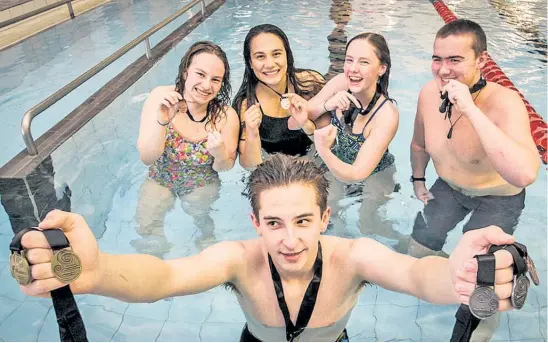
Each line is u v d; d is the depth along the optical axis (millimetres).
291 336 1448
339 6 6125
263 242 1426
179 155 2283
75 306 1054
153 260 1261
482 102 2004
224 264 1368
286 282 1372
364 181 2330
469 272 968
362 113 2273
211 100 2301
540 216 2064
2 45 5195
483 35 1921
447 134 2062
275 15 5750
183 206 2232
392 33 4945
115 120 3041
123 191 2357
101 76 4039
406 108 3191
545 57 4086
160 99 2197
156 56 4148
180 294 1309
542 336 1496
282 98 2391
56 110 3416
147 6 6922
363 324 1608
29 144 2490
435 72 2000
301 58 4258
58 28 5848
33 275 971
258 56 2336
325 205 1303
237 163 2525
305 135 2535
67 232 1028
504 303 979
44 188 2305
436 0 6359
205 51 2166
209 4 6398
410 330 1578
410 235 1975
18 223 2076
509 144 1763
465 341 1167
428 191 2227
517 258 963
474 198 2109
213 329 1617
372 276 1344
